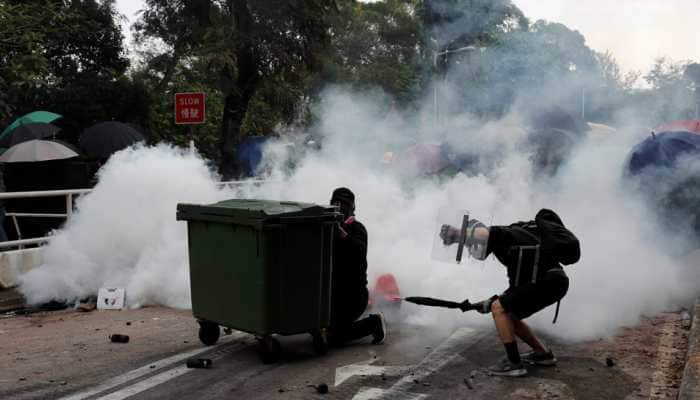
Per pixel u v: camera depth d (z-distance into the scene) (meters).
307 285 5.88
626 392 5.16
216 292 6.10
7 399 5.06
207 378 5.51
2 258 8.93
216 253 6.05
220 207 5.90
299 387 5.26
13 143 15.88
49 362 6.05
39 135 16.03
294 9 22.86
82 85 24.56
